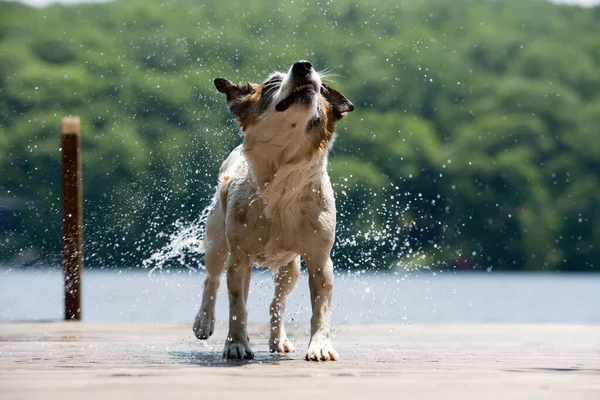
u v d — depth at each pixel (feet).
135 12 108.27
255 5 102.89
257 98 17.44
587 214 133.59
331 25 118.93
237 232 17.85
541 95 138.92
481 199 127.65
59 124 99.66
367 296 52.19
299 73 16.46
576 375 14.97
